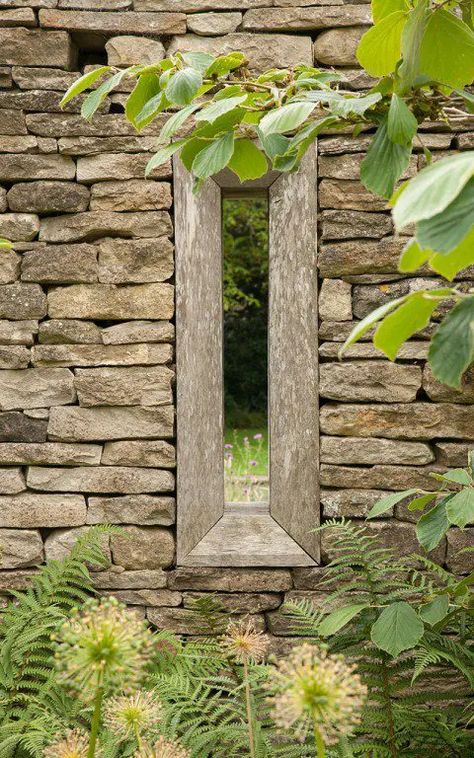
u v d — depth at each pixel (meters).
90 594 2.42
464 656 2.07
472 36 1.27
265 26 2.40
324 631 1.79
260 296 11.53
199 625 2.38
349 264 2.40
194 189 1.34
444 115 1.45
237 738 1.83
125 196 2.41
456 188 0.77
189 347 2.42
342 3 2.39
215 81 1.47
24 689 2.19
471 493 1.58
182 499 2.41
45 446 2.41
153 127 2.41
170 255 2.41
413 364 2.40
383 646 1.70
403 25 1.32
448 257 0.93
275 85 1.46
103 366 2.43
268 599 2.41
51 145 2.41
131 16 2.40
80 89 1.45
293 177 2.42
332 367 2.40
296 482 2.42
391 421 2.39
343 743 1.72
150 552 2.41
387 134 1.22
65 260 2.41
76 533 2.41
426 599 1.88
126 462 2.41
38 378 2.42
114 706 1.23
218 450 2.44
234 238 11.17
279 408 2.44
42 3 2.39
